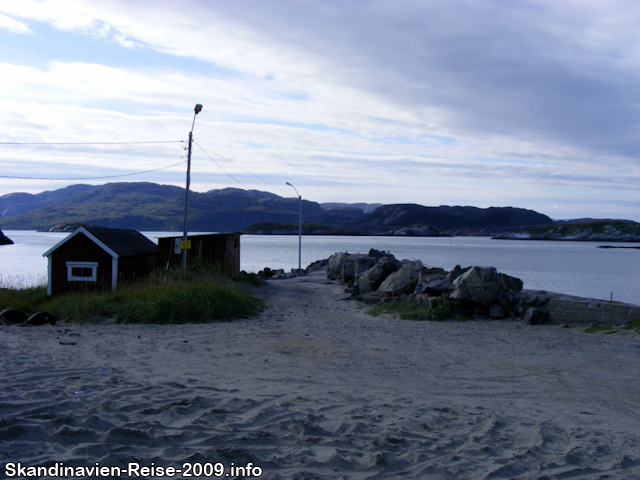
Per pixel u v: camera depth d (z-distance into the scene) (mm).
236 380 6895
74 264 18344
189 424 4625
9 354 7984
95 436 4188
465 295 16234
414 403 6020
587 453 4453
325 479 3641
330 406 5582
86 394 5520
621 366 9031
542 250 126938
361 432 4707
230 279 24031
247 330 12539
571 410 6238
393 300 19109
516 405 6352
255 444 4277
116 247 19062
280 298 21281
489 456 4285
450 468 3926
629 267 68500
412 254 98000
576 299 15258
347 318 16172
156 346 9695
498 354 10086
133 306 14258
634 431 5344
